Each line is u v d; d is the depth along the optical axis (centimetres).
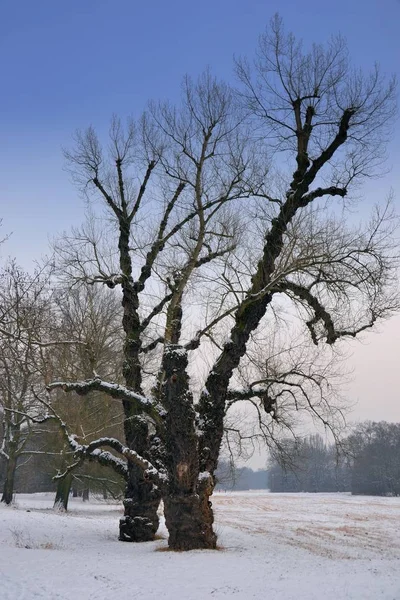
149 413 2020
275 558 1666
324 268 1894
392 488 9631
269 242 1959
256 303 1969
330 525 3319
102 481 4012
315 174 1958
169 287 2200
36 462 5009
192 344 2022
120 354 3091
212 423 1923
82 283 2303
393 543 2491
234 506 5184
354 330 1992
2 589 1138
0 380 2533
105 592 1113
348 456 2088
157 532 2389
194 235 2184
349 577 1273
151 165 2367
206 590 1121
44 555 1622
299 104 1994
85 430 3381
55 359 2791
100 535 2294
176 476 1812
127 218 2378
